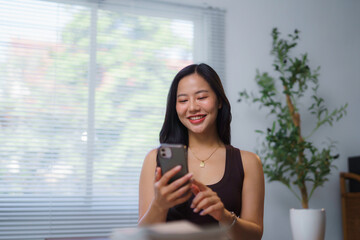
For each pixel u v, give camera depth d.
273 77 3.34
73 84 2.93
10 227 2.68
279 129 3.04
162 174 1.17
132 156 2.99
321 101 3.25
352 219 3.15
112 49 3.03
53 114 2.86
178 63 3.16
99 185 2.90
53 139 2.84
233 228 1.30
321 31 3.56
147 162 1.62
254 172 1.59
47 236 2.73
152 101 3.07
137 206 2.95
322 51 3.54
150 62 3.10
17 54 2.83
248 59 3.29
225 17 3.29
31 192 2.75
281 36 3.41
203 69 1.53
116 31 3.05
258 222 1.53
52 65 2.89
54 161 2.82
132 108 3.02
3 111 2.76
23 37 2.86
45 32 2.91
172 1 3.17
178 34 3.18
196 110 1.50
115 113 2.98
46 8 2.91
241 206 1.56
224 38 3.25
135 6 3.09
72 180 2.85
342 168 3.44
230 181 1.55
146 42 3.11
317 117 3.38
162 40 3.15
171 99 1.60
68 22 2.96
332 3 3.64
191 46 3.20
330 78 3.53
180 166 1.09
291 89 3.37
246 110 3.22
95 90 2.96
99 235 2.84
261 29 3.37
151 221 1.17
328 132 3.45
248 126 3.21
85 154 2.88
